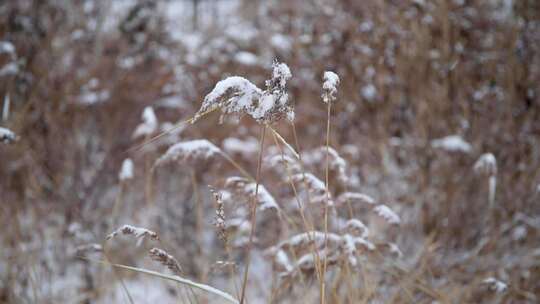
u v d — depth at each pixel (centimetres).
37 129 334
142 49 415
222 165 328
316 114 365
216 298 266
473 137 336
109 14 447
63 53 372
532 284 259
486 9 367
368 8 371
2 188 289
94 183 326
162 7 509
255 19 467
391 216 200
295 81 373
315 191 190
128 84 382
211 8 555
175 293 287
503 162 328
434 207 319
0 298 249
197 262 297
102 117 375
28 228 287
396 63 360
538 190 271
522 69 344
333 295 192
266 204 185
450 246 302
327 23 390
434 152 335
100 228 310
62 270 290
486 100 339
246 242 229
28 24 363
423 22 354
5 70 303
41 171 321
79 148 345
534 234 292
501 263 270
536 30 349
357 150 340
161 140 344
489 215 300
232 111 123
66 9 400
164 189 344
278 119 128
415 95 353
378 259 241
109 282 276
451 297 237
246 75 382
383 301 222
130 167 260
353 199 206
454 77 347
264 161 214
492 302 251
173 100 377
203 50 405
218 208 149
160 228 322
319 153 328
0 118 308
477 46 361
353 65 365
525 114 338
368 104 359
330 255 198
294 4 426
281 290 210
